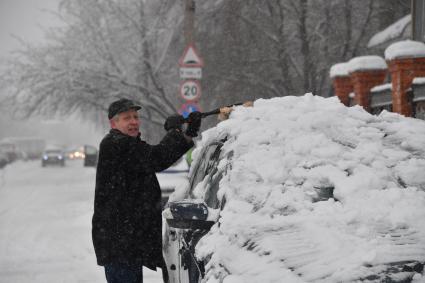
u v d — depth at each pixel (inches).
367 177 146.7
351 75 525.7
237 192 151.2
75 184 1013.2
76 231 463.8
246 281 117.5
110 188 180.1
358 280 111.7
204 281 132.1
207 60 920.3
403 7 908.0
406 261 115.3
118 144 180.1
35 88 994.1
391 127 179.5
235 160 162.2
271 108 182.7
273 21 891.4
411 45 417.7
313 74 886.4
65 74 976.3
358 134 171.8
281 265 119.3
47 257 366.3
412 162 155.6
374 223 131.6
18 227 498.0
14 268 338.3
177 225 151.5
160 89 987.3
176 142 182.9
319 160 157.4
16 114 1035.3
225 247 135.0
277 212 142.8
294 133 168.4
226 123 181.2
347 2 884.0
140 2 995.3
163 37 1002.1
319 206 140.9
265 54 903.1
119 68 1008.9
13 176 1397.6
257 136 167.9
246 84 908.6
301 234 130.3
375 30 922.1
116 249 177.5
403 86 418.6
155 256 182.9
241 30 910.4
